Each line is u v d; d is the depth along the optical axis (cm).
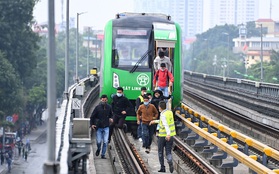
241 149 3572
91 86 8556
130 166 3641
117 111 4419
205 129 4191
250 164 2741
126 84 5175
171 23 5319
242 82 8506
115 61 5203
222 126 3778
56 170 1667
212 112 6938
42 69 15450
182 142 4247
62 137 2266
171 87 4594
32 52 13925
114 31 5256
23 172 6900
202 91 9962
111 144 4731
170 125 3538
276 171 2539
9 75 12219
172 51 5209
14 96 12456
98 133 3997
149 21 5322
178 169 3656
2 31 13300
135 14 5522
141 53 5225
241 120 5700
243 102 7506
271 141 4759
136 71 5181
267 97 7088
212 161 3566
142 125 4209
